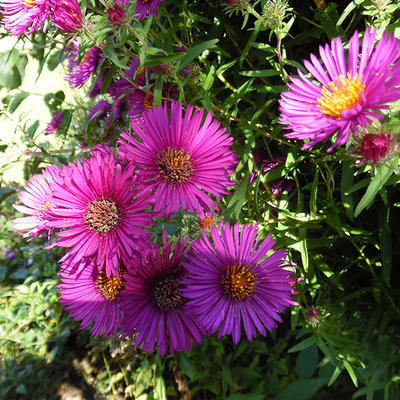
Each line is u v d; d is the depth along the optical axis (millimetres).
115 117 306
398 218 233
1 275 427
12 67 250
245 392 275
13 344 362
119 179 166
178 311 185
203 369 279
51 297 362
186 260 186
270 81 248
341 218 240
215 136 184
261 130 231
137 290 180
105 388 313
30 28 188
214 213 208
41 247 402
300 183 260
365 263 253
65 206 169
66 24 179
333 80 156
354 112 141
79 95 500
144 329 182
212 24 257
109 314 190
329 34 212
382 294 247
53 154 306
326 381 242
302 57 252
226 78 273
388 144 152
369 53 151
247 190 238
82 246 169
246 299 186
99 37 184
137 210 168
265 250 190
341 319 249
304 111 157
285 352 277
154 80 232
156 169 182
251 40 197
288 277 194
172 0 238
